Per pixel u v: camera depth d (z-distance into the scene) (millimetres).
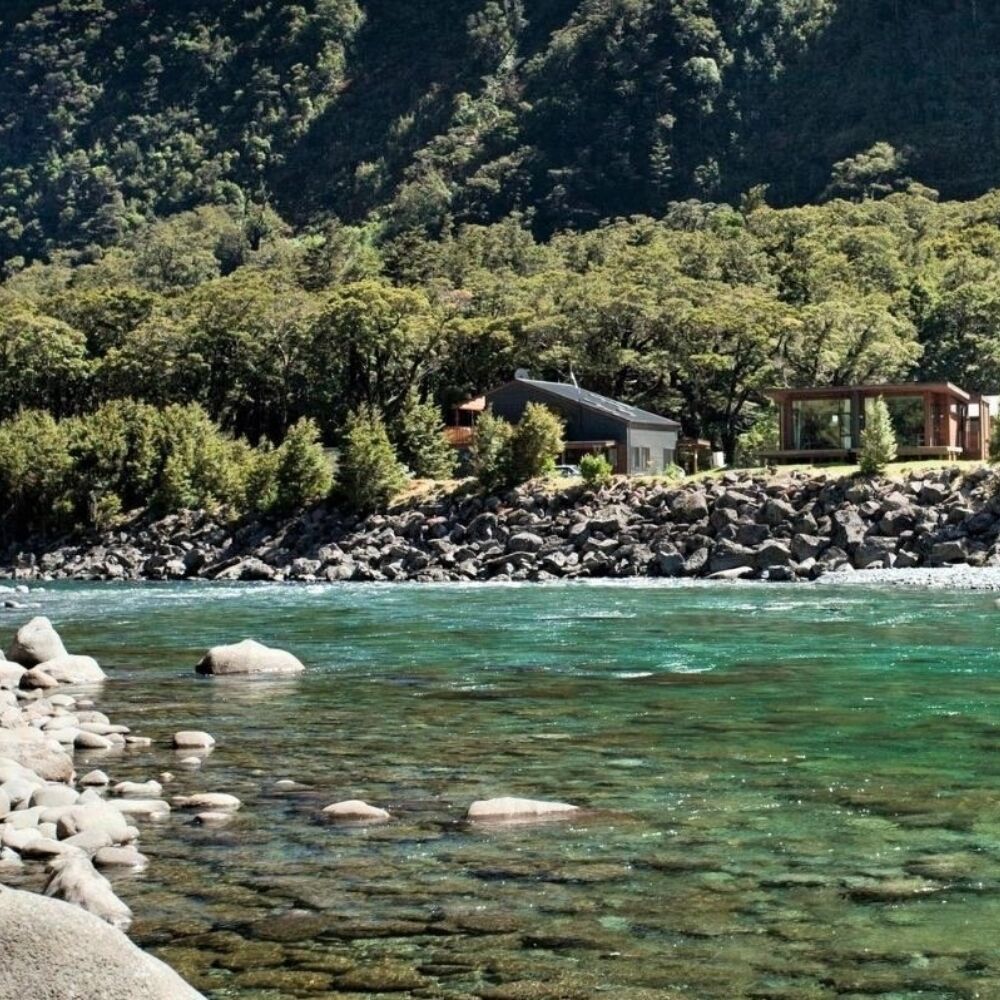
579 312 135875
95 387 154875
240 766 19984
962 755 20172
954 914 12500
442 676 31250
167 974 9016
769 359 125625
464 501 94062
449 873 13953
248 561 98438
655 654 35281
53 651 33312
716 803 17062
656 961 11344
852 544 75250
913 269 174875
